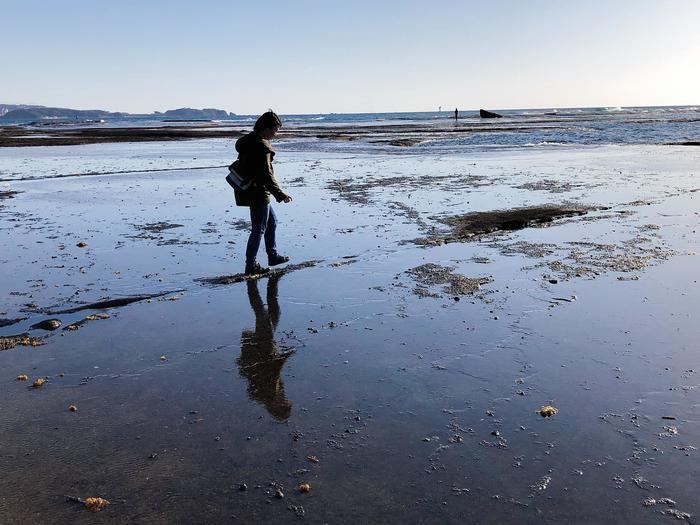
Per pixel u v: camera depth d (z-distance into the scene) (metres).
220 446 3.23
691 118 70.75
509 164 18.84
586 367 4.11
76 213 10.99
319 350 4.53
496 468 2.97
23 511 2.71
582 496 2.74
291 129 68.19
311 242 8.20
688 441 3.17
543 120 82.19
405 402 3.68
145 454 3.17
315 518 2.63
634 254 7.05
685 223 8.78
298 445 3.22
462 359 4.29
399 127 69.00
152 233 9.06
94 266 7.11
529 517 2.61
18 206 11.94
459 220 9.38
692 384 3.81
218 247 8.06
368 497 2.77
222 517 2.65
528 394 3.74
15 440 3.32
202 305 5.65
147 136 48.81
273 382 4.00
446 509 2.67
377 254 7.42
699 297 5.46
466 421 3.44
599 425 3.36
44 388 3.97
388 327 4.96
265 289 6.12
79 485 2.91
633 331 4.71
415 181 14.75
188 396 3.82
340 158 23.23
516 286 5.96
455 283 6.10
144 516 2.67
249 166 6.50
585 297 5.56
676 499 2.70
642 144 27.91
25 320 5.30
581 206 10.41
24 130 75.19
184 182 15.72
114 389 3.94
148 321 5.24
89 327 5.11
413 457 3.08
